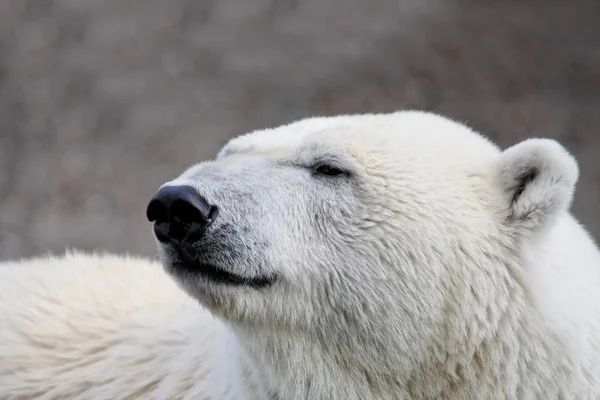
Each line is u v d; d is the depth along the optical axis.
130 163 21.66
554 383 6.59
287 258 6.65
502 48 25.48
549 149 6.62
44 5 28.66
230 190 6.73
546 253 6.82
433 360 6.68
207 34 27.31
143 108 24.00
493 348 6.63
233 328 6.79
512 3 27.59
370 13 27.64
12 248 18.45
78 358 8.40
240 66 25.69
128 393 7.92
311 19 27.66
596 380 6.74
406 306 6.65
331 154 6.89
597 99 23.16
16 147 22.55
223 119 23.39
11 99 24.56
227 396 7.10
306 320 6.72
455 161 6.96
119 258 9.60
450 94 23.70
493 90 23.77
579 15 26.92
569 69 24.45
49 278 9.13
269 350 6.77
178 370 7.69
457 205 6.74
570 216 7.59
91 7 28.58
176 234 6.59
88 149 22.34
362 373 6.78
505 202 6.86
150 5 28.66
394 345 6.68
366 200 6.76
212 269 6.66
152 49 26.70
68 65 26.05
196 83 25.03
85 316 8.67
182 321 8.11
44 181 21.00
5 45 26.94
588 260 7.11
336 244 6.72
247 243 6.61
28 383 8.37
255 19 27.91
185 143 22.42
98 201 20.14
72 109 24.06
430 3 27.86
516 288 6.67
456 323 6.64
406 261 6.66
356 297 6.69
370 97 23.73
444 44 25.75
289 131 7.42
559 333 6.60
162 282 9.02
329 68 25.20
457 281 6.64
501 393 6.62
